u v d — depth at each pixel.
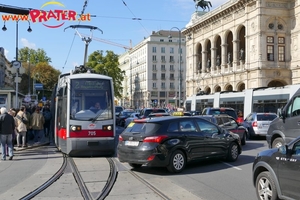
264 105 28.72
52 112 22.38
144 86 103.50
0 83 82.75
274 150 7.02
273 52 47.03
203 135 11.42
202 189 8.49
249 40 48.91
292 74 46.47
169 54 102.31
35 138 19.78
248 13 49.00
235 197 7.73
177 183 9.18
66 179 9.77
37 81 77.50
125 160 10.71
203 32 64.56
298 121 11.55
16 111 18.16
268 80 46.50
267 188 6.97
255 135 21.06
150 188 8.56
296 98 11.77
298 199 6.17
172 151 10.41
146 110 30.12
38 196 7.94
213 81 60.31
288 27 47.34
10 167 11.74
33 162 12.74
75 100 13.98
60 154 14.80
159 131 10.47
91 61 82.94
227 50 57.47
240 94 32.38
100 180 9.55
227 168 11.23
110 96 14.44
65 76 15.59
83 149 13.60
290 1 47.00
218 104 36.28
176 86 102.62
